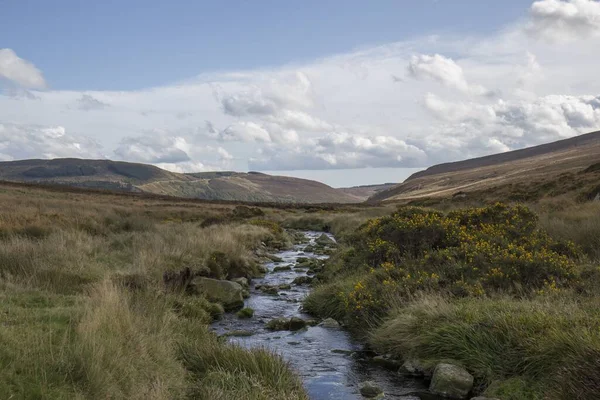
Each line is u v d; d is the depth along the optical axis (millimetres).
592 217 15531
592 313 7000
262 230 25938
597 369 5086
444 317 7898
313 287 13852
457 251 11242
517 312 7449
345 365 7629
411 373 7137
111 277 10234
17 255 10711
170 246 14805
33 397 4246
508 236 12664
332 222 38781
